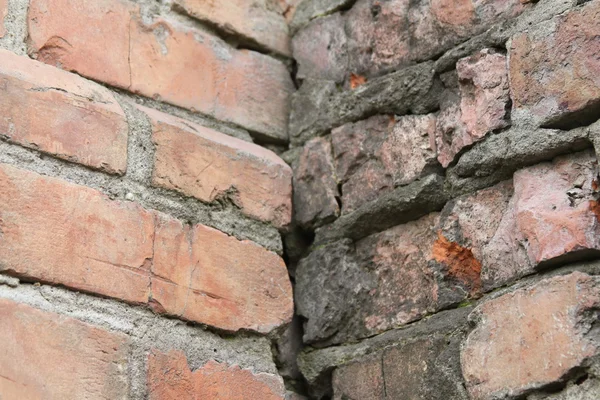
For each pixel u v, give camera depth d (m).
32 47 1.10
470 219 1.10
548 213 1.04
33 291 1.03
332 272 1.17
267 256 1.16
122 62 1.14
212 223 1.14
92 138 1.09
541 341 1.02
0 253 1.02
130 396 1.04
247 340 1.13
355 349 1.14
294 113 1.24
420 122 1.15
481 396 1.04
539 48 1.07
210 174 1.15
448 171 1.12
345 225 1.17
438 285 1.11
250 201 1.17
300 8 1.28
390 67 1.19
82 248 1.05
